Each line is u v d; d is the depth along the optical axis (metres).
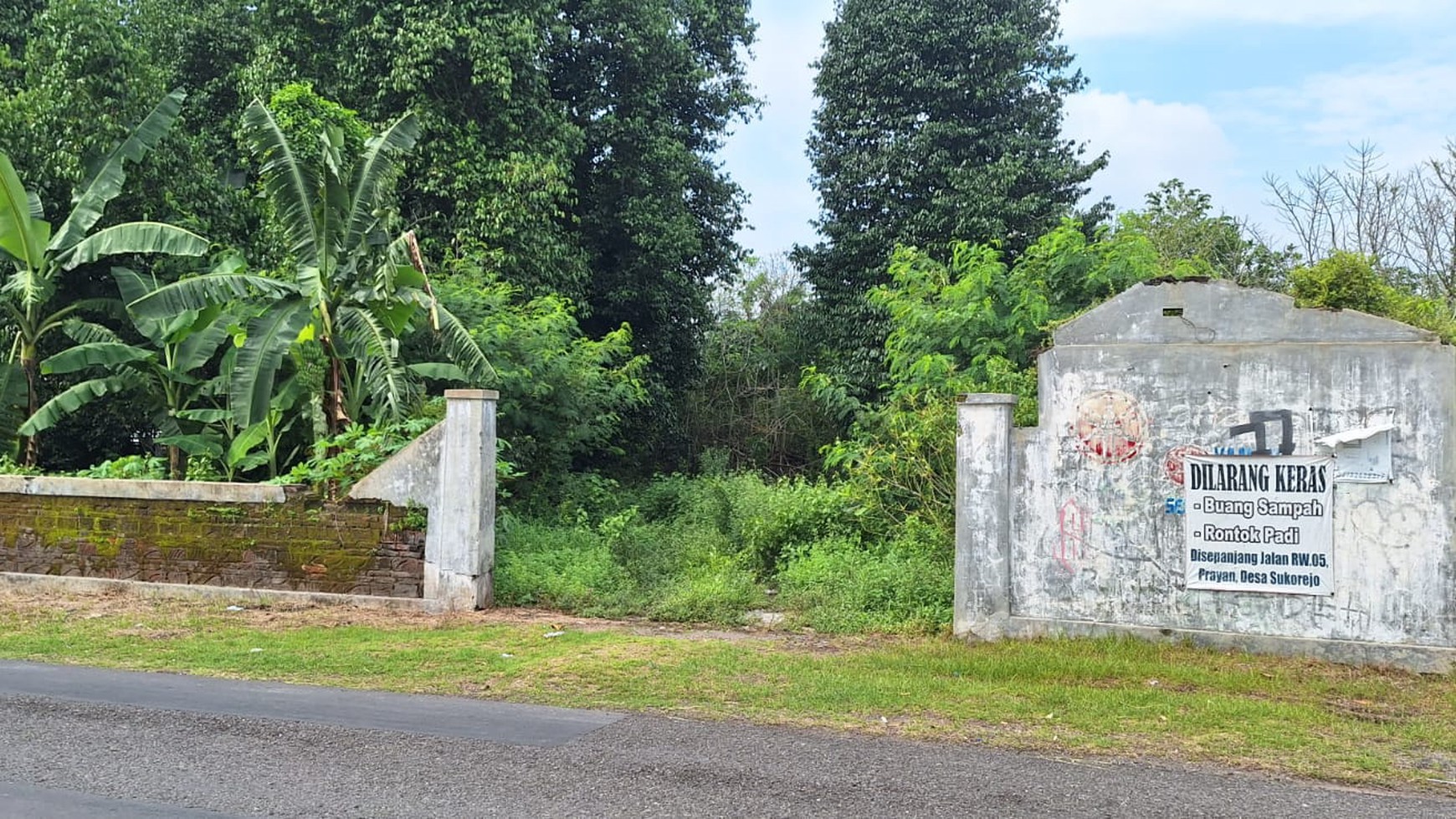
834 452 13.28
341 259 11.09
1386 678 6.72
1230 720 5.78
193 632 8.41
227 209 15.44
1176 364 7.50
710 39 23.78
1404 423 6.93
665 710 6.03
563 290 18.52
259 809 4.34
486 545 9.45
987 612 7.96
